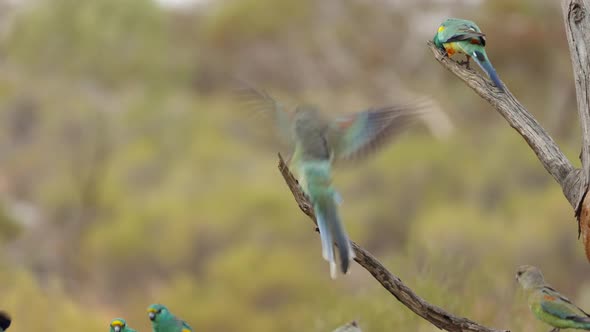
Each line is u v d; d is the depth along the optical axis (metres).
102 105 59.19
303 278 37.31
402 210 45.12
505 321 10.62
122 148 56.03
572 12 6.42
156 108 58.06
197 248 43.09
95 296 42.84
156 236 44.28
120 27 61.50
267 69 69.44
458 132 51.44
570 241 37.03
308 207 4.98
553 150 6.24
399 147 47.94
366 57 69.94
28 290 24.25
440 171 46.31
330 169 4.37
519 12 57.56
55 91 60.12
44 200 52.75
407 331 11.06
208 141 53.25
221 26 69.12
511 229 38.22
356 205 45.81
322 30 71.19
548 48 55.97
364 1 70.88
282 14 69.75
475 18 59.53
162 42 61.97
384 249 44.00
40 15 61.03
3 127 58.12
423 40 68.94
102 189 52.44
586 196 5.96
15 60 61.38
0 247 35.00
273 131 4.45
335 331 6.57
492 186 45.31
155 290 42.09
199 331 36.94
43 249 45.91
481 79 6.49
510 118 6.35
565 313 5.40
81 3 59.84
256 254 39.72
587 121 6.18
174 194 47.69
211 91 66.38
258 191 44.69
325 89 69.44
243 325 36.03
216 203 44.53
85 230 49.38
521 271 5.68
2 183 55.25
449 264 11.48
